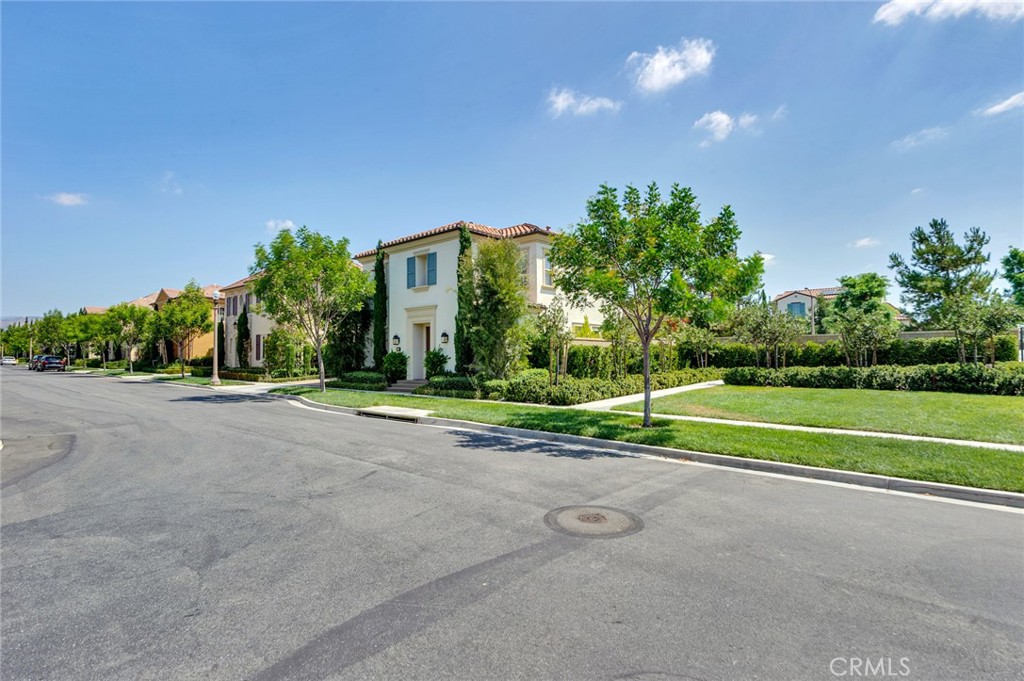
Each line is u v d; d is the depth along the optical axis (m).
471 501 5.86
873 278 34.16
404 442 9.67
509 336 17.38
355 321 24.69
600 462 8.01
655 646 2.98
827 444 8.33
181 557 4.29
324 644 3.00
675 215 9.95
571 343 19.42
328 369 27.03
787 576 3.93
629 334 17.77
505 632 3.12
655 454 8.62
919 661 2.86
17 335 76.81
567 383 15.92
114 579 3.88
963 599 3.59
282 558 4.25
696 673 2.74
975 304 17.50
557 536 4.75
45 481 6.83
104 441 9.82
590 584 3.78
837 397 14.74
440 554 4.33
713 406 13.55
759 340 21.66
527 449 9.02
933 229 25.80
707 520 5.23
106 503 5.83
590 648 2.96
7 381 30.75
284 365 28.44
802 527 5.05
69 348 58.16
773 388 18.38
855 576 3.94
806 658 2.88
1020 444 8.45
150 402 17.80
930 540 4.72
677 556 4.30
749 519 5.28
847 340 20.20
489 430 11.23
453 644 3.00
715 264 9.27
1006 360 21.88
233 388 23.97
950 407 12.20
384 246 23.20
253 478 6.94
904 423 10.31
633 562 4.18
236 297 37.16
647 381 10.63
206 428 11.48
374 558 4.25
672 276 9.31
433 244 21.44
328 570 4.02
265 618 3.30
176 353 44.78
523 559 4.23
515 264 17.69
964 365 15.75
